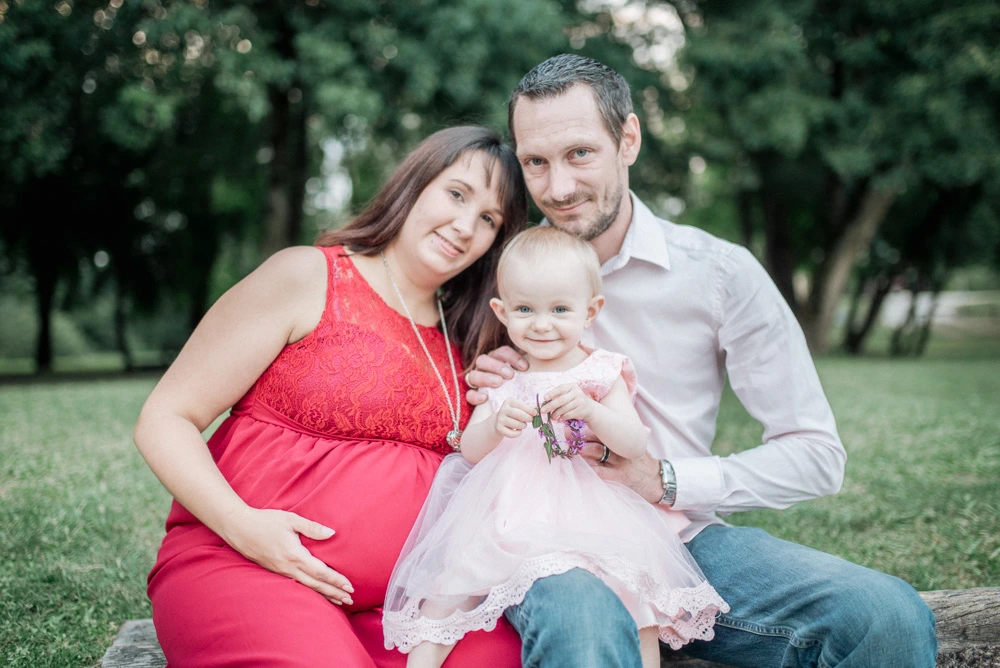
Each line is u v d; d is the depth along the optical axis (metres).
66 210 15.20
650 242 2.49
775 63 13.10
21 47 9.83
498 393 2.33
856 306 20.94
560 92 2.35
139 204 16.19
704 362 2.53
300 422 2.21
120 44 10.81
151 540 3.54
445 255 2.44
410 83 10.48
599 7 14.41
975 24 12.58
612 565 1.89
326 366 2.21
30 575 3.02
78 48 10.64
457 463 2.30
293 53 10.98
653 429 2.49
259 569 2.00
